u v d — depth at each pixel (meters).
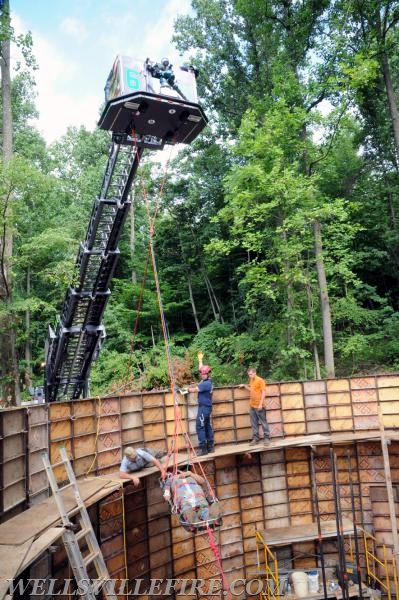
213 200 25.72
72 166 31.81
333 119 14.93
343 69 13.88
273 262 16.23
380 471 12.23
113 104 7.10
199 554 11.22
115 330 23.91
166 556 10.62
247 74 22.58
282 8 17.67
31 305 13.72
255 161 15.61
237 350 18.12
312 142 17.00
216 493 11.69
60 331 12.63
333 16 15.62
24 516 6.45
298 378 16.16
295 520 12.17
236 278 23.83
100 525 9.17
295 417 12.62
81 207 26.62
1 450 6.86
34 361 22.38
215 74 23.17
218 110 23.61
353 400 12.66
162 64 7.29
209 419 10.67
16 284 23.02
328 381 12.80
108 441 9.99
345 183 21.91
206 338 21.86
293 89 15.59
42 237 13.35
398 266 20.59
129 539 9.90
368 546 11.85
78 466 9.17
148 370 19.55
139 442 10.59
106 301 12.33
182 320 26.00
